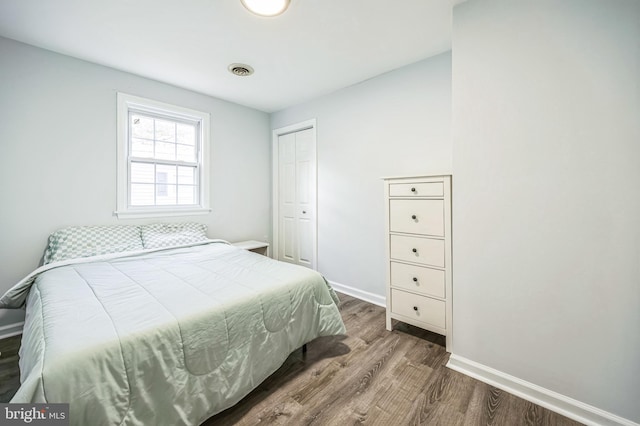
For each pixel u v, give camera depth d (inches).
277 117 146.7
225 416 50.7
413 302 79.2
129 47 83.4
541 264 54.1
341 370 64.7
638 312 45.5
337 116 118.2
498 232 58.8
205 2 63.6
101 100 94.9
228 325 49.9
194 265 76.9
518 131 55.8
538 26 53.4
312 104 128.3
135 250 89.9
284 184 145.7
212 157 126.6
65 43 81.4
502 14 57.4
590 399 49.7
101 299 51.3
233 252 93.6
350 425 48.9
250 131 141.9
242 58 90.0
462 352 64.6
